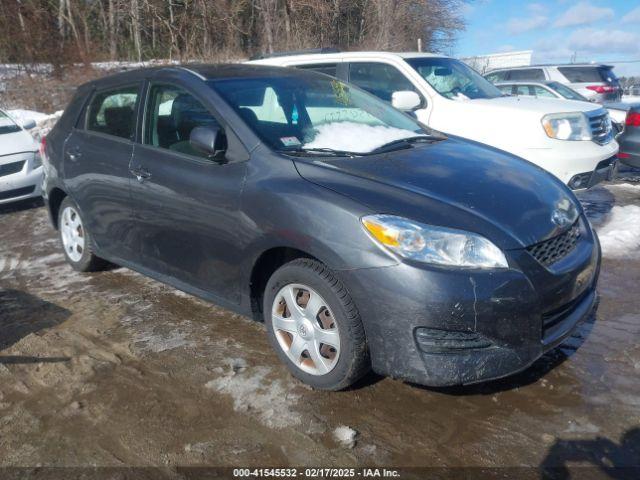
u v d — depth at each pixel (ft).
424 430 9.13
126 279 15.94
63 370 11.23
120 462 8.66
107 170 13.76
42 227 22.17
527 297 8.94
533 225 9.58
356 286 9.16
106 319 13.44
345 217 9.36
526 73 50.67
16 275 16.79
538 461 8.38
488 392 10.03
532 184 10.89
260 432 9.21
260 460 8.61
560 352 11.23
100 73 60.13
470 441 8.84
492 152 12.69
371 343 9.27
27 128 28.02
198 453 8.79
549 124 18.49
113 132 14.15
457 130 19.92
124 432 9.34
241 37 72.90
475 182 10.35
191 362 11.36
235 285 11.25
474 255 8.87
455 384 8.95
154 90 13.25
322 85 13.96
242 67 13.85
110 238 14.39
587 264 10.24
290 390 10.30
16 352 12.01
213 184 11.23
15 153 24.32
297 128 12.09
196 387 10.50
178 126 12.51
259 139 11.12
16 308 14.35
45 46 59.82
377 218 9.14
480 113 19.51
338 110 13.25
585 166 18.71
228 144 11.37
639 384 10.09
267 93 12.58
